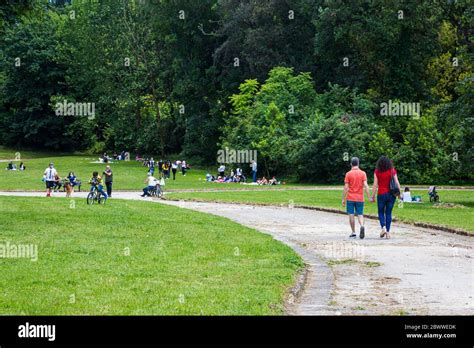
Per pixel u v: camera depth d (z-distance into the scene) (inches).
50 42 4114.2
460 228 886.4
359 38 2615.7
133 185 2110.0
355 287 504.4
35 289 440.8
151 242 697.0
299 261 599.5
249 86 2746.1
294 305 439.5
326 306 438.9
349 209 822.5
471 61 1668.3
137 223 885.2
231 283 479.5
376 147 2332.7
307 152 2309.3
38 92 4116.6
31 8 976.9
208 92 3243.1
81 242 681.6
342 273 565.6
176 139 3582.7
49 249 623.2
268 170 2516.0
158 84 3452.3
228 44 2967.5
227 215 1147.9
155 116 3540.8
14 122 4163.4
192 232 798.5
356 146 2303.2
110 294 430.3
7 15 970.7
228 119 2851.9
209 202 1483.8
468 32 2839.6
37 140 4180.6
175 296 427.8
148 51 3435.0
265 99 2659.9
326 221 1048.2
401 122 2516.0
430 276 551.5
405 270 580.7
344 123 2364.7
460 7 2765.7
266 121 2571.4
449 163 2192.4
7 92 4168.3
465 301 458.0
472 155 1480.1
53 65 4131.4
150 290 444.5
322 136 2283.5
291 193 1734.7
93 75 3528.5
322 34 2679.6
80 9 3663.9
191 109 3262.8
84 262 553.3
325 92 2691.9
